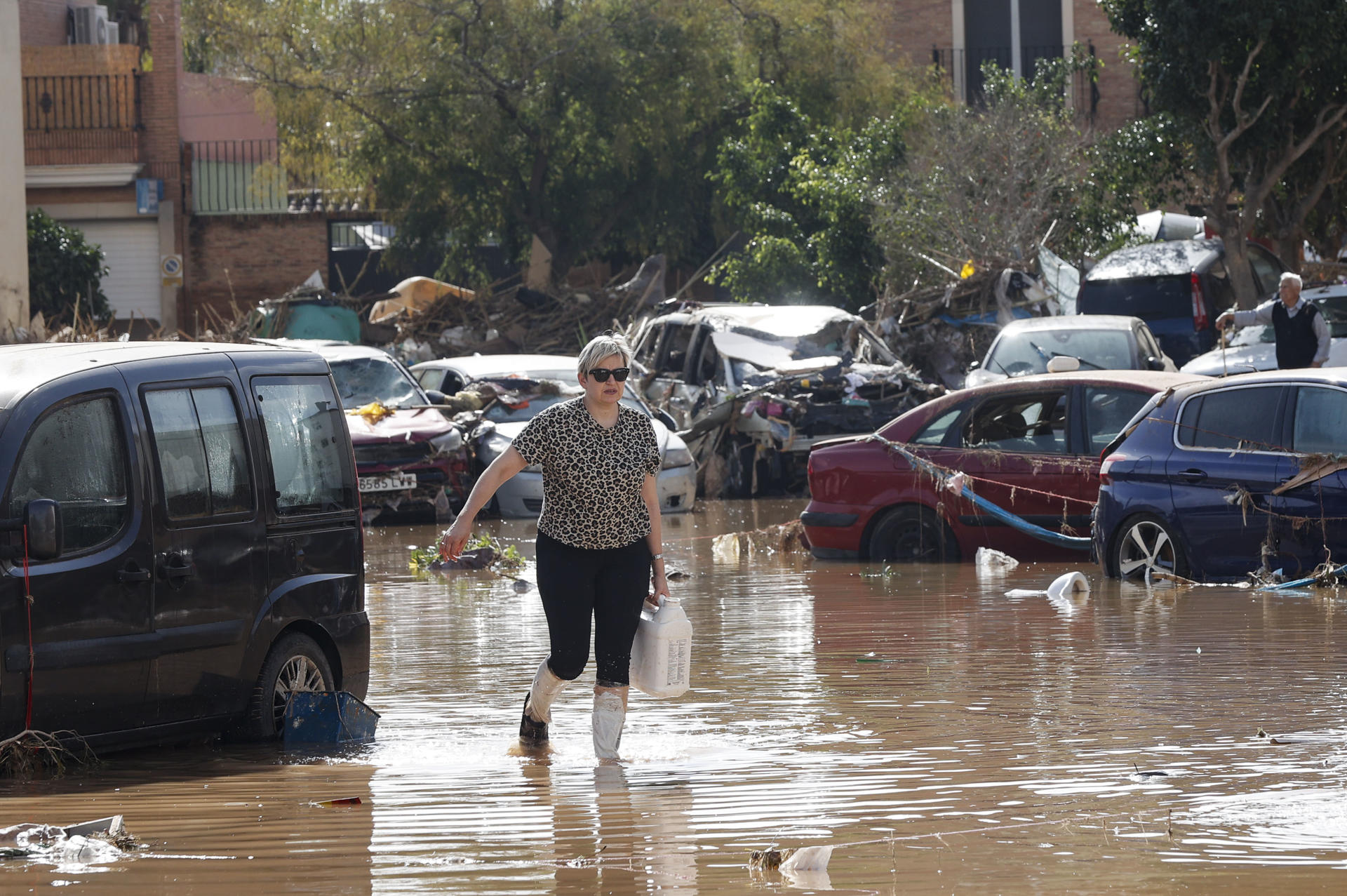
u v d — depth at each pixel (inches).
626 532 661.9
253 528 719.1
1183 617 1019.9
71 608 637.3
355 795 590.2
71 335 2396.7
